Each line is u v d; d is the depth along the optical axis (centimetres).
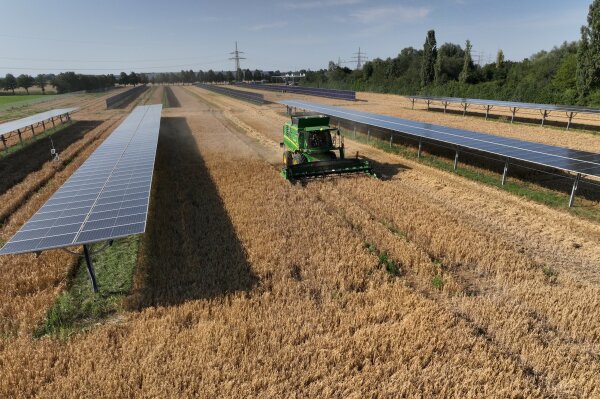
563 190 1828
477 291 1071
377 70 10088
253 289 1052
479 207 1662
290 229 1427
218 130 3941
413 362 787
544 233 1402
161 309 957
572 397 718
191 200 1788
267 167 2341
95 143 3253
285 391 729
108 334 880
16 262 1195
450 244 1283
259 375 755
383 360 812
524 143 2128
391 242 1308
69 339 865
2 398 712
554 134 3256
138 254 1273
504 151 1936
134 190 1367
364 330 877
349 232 1385
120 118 5094
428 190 1909
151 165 1755
